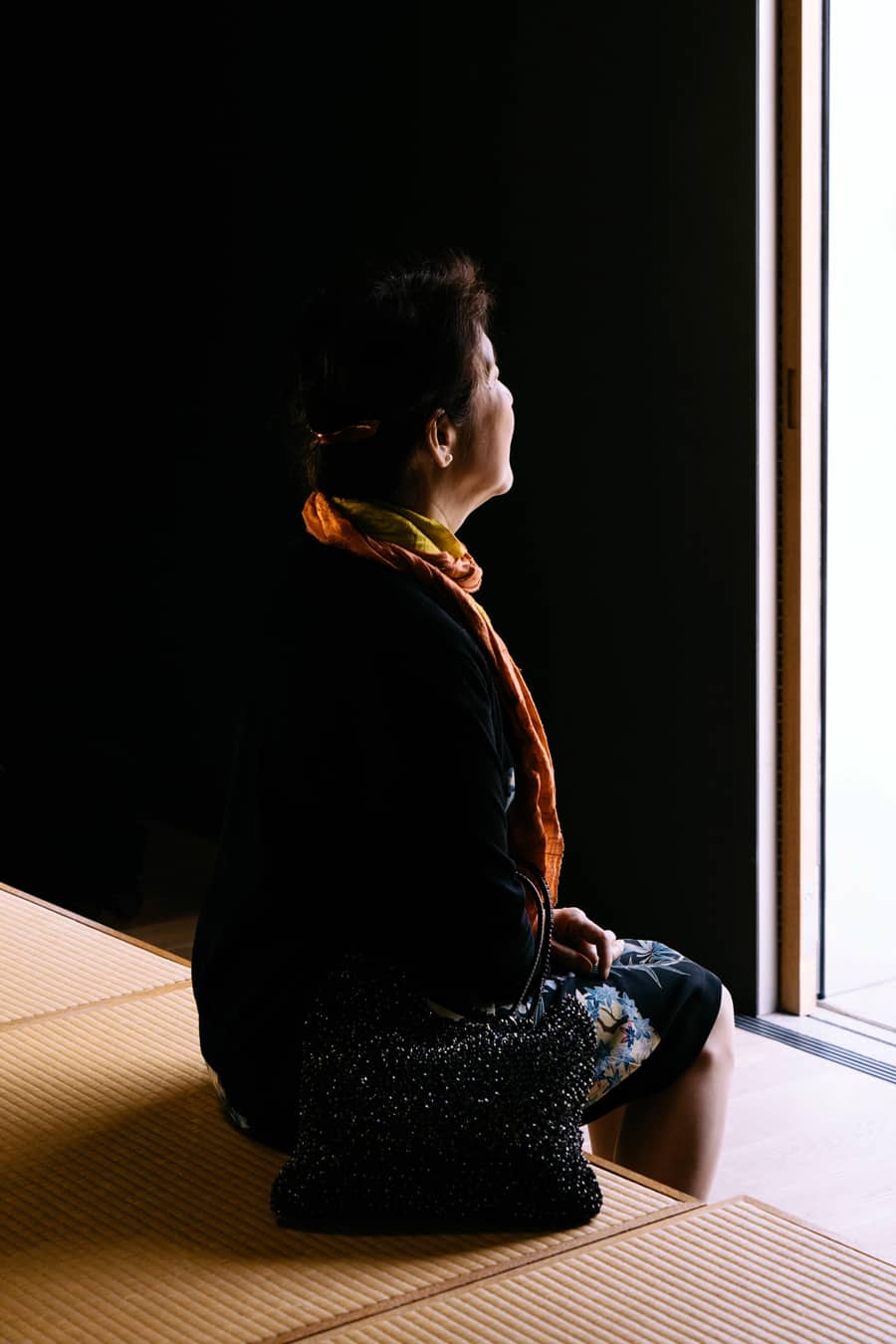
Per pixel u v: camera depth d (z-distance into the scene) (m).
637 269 3.36
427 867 1.41
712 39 3.13
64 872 4.26
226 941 1.52
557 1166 1.40
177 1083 1.76
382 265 1.53
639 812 3.50
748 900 3.26
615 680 3.53
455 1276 1.33
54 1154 1.58
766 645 3.20
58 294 5.13
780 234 3.12
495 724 1.49
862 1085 2.91
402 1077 1.40
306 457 1.60
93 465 5.12
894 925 3.48
